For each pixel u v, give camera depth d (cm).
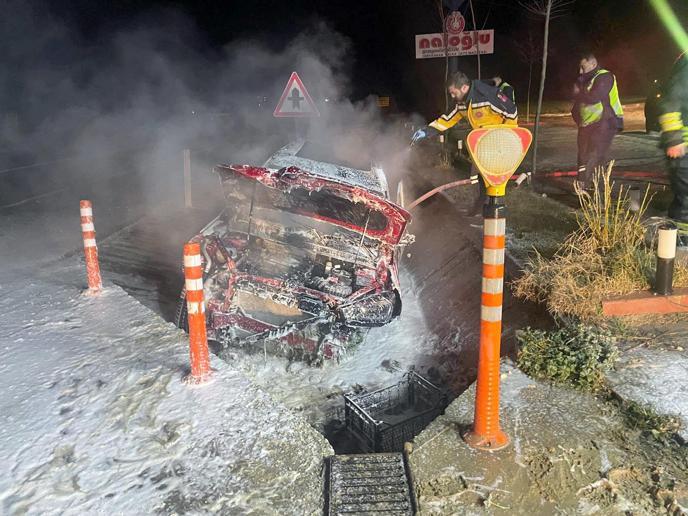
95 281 651
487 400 364
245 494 343
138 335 548
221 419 412
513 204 891
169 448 383
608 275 547
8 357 509
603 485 335
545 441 373
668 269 505
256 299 622
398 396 549
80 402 438
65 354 512
